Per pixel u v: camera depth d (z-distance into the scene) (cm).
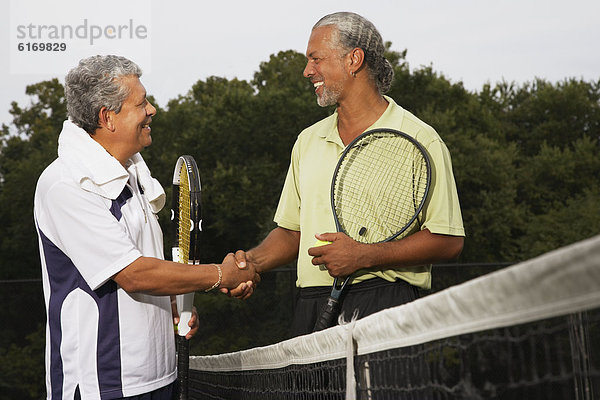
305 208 298
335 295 273
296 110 2930
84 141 244
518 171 2884
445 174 278
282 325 1107
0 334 1088
